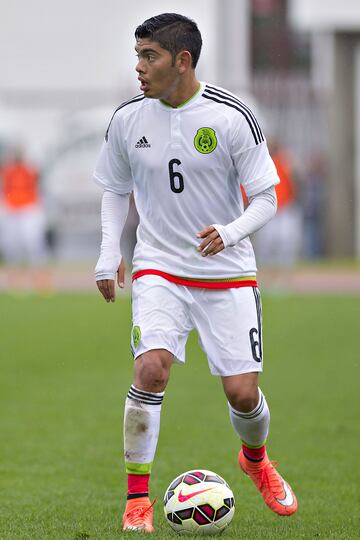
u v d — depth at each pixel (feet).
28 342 168.35
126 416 66.18
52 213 297.12
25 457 92.48
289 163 281.54
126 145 68.69
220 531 64.08
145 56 65.46
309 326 188.03
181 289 67.77
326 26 317.01
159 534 63.52
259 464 71.15
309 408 116.26
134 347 67.10
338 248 326.65
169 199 67.67
